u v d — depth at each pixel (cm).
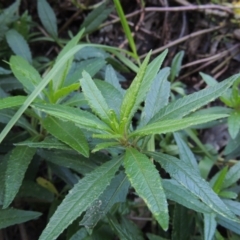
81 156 42
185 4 68
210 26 69
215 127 60
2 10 63
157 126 33
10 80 53
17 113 37
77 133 37
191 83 67
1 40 56
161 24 69
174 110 36
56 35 63
